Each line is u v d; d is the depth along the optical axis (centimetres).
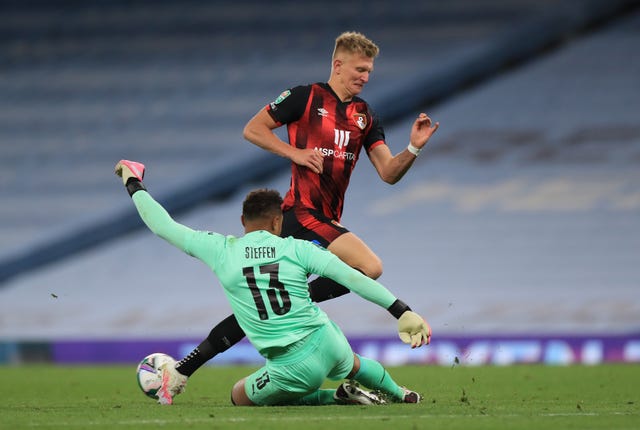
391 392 2102
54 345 5706
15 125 8212
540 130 7525
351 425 1608
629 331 5469
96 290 6656
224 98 8175
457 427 1591
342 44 2211
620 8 8062
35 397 2683
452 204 7025
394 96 7731
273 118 2181
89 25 9000
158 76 8481
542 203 6912
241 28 8738
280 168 7506
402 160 2180
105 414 1880
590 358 5197
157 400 2197
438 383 3186
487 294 6159
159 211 1997
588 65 7900
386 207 7088
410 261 6550
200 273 6738
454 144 7550
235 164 7419
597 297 6012
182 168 7538
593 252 6431
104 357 5675
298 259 1903
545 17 7800
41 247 7138
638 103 7569
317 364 1911
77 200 7475
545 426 1612
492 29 8125
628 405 2170
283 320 1891
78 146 7956
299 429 1562
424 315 5991
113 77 8538
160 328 6103
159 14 8981
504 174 7238
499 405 2120
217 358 5253
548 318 5828
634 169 7075
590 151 7281
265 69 8350
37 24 9056
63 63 8725
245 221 1966
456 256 6550
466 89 8112
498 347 5250
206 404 2173
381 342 5266
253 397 2008
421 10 8412
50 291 6681
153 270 6806
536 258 6444
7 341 5719
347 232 2152
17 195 7600
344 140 2212
